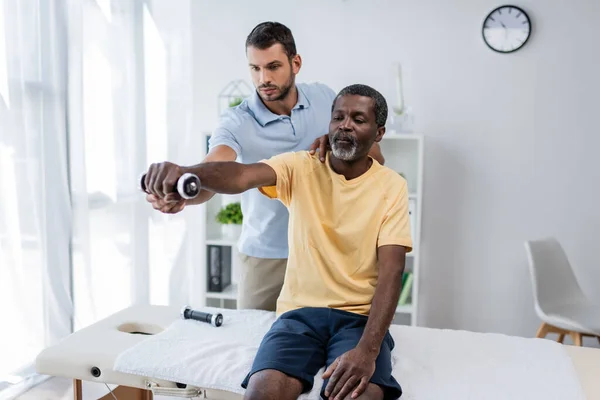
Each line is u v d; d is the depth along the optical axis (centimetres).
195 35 316
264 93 172
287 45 169
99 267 276
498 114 289
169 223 326
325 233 149
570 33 278
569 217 288
